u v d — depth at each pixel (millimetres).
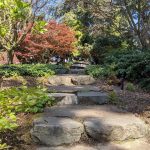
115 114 5152
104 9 14258
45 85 7801
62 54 13453
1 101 3539
